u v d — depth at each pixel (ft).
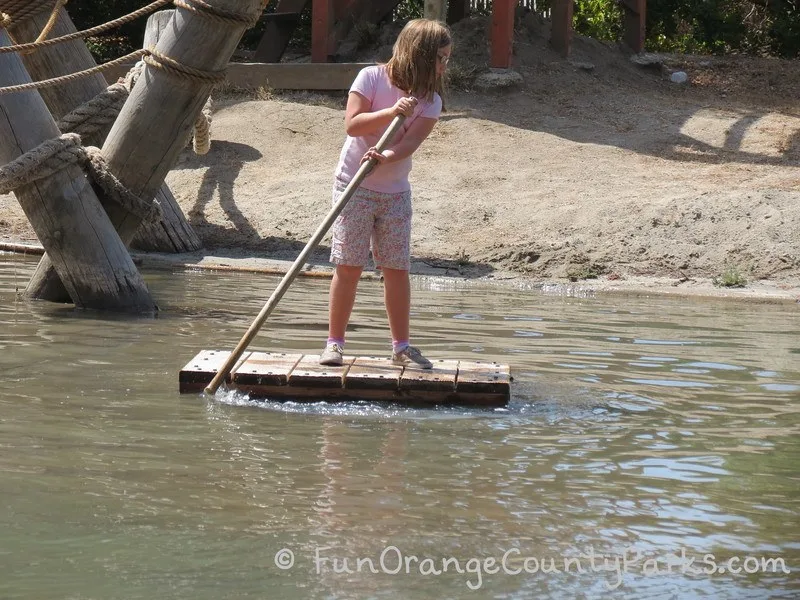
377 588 29.84
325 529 34.12
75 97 98.07
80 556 31.55
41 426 44.93
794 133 148.25
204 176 132.05
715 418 49.16
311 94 164.14
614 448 43.86
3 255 107.04
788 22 217.56
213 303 81.97
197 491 37.35
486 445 44.01
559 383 55.77
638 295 93.50
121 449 42.06
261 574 30.55
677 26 230.68
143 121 81.92
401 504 36.55
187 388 51.75
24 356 59.16
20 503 35.76
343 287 53.47
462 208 118.62
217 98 162.09
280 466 40.52
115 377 54.60
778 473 40.86
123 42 199.93
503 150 138.92
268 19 183.11
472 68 167.12
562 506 36.76
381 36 179.11
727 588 30.37
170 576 30.25
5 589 29.17
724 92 182.19
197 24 79.92
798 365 61.72
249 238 116.88
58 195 78.23
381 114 50.49
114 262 78.89
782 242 103.96
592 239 108.58
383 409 50.03
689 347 67.10
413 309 80.59
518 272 104.37
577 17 209.26
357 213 52.47
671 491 38.55
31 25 96.17
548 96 164.25
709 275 101.86
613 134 149.18
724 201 110.52
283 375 51.31
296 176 131.13
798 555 32.86
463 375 52.08
